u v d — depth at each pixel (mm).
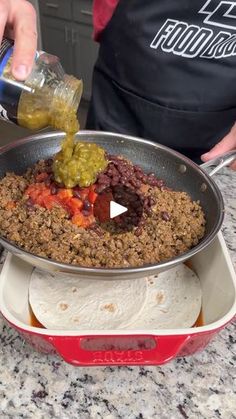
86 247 651
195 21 943
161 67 1006
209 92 1026
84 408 544
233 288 597
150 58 1003
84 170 703
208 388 572
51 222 673
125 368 592
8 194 731
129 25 997
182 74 1011
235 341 633
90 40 2514
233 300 581
